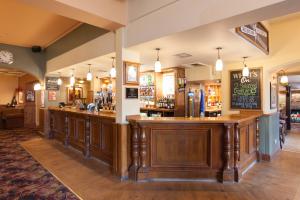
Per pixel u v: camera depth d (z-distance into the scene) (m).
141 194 3.00
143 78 7.34
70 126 5.87
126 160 3.62
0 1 4.01
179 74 6.46
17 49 6.89
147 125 3.52
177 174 3.50
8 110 9.66
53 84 7.55
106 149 4.33
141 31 3.34
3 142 6.48
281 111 8.35
